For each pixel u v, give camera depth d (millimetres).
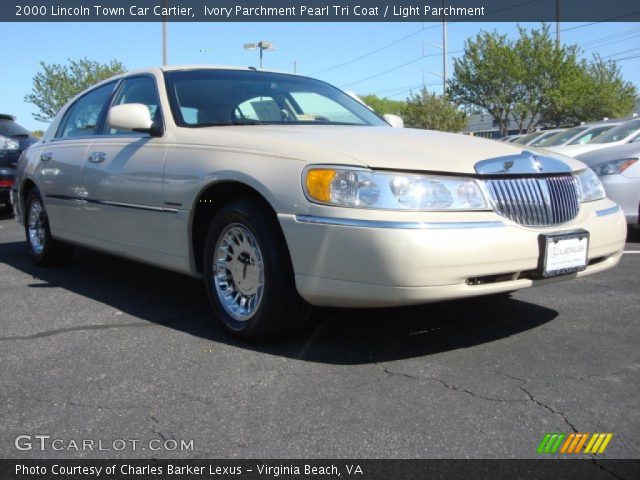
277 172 3230
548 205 3301
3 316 4160
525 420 2551
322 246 3031
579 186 3561
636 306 4164
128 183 4234
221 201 3797
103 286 5000
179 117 4090
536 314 3994
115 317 4098
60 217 5270
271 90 4590
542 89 33500
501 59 33719
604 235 3523
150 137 4180
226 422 2584
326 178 3047
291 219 3129
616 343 3432
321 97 4797
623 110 41312
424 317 3938
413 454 2312
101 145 4695
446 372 3053
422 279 2900
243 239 3510
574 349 3346
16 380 3053
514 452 2312
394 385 2908
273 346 3465
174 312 4199
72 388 2947
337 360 3232
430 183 3020
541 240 3176
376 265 2916
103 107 5016
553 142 13102
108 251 4672
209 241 3662
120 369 3172
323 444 2395
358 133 3598
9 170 9422
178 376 3064
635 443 2363
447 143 3430
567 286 4734
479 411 2635
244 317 3506
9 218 10289
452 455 2303
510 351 3326
